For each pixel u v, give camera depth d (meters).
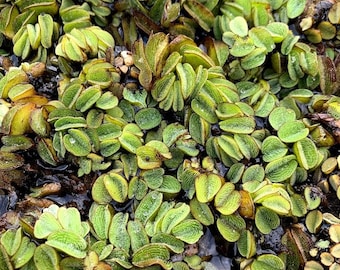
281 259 0.18
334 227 0.18
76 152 0.18
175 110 0.20
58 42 0.21
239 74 0.21
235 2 0.22
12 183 0.19
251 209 0.18
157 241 0.17
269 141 0.19
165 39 0.20
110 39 0.21
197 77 0.20
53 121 0.19
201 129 0.19
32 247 0.17
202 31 0.22
